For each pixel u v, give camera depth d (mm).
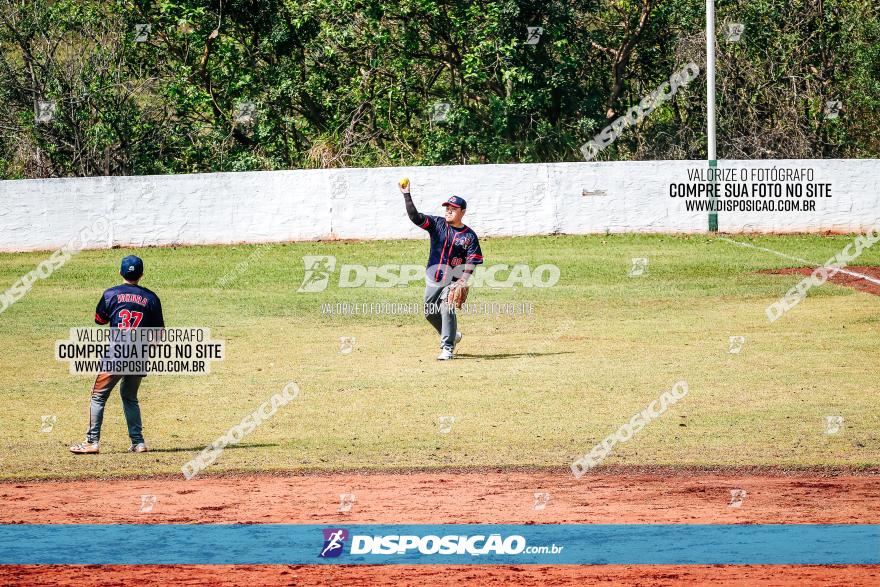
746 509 25438
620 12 103375
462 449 31188
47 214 78188
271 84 99500
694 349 46219
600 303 58938
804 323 51875
